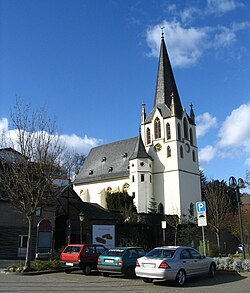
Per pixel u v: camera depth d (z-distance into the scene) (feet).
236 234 157.58
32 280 55.31
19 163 75.82
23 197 71.72
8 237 97.76
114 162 234.58
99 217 119.75
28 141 74.79
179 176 207.21
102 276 61.46
